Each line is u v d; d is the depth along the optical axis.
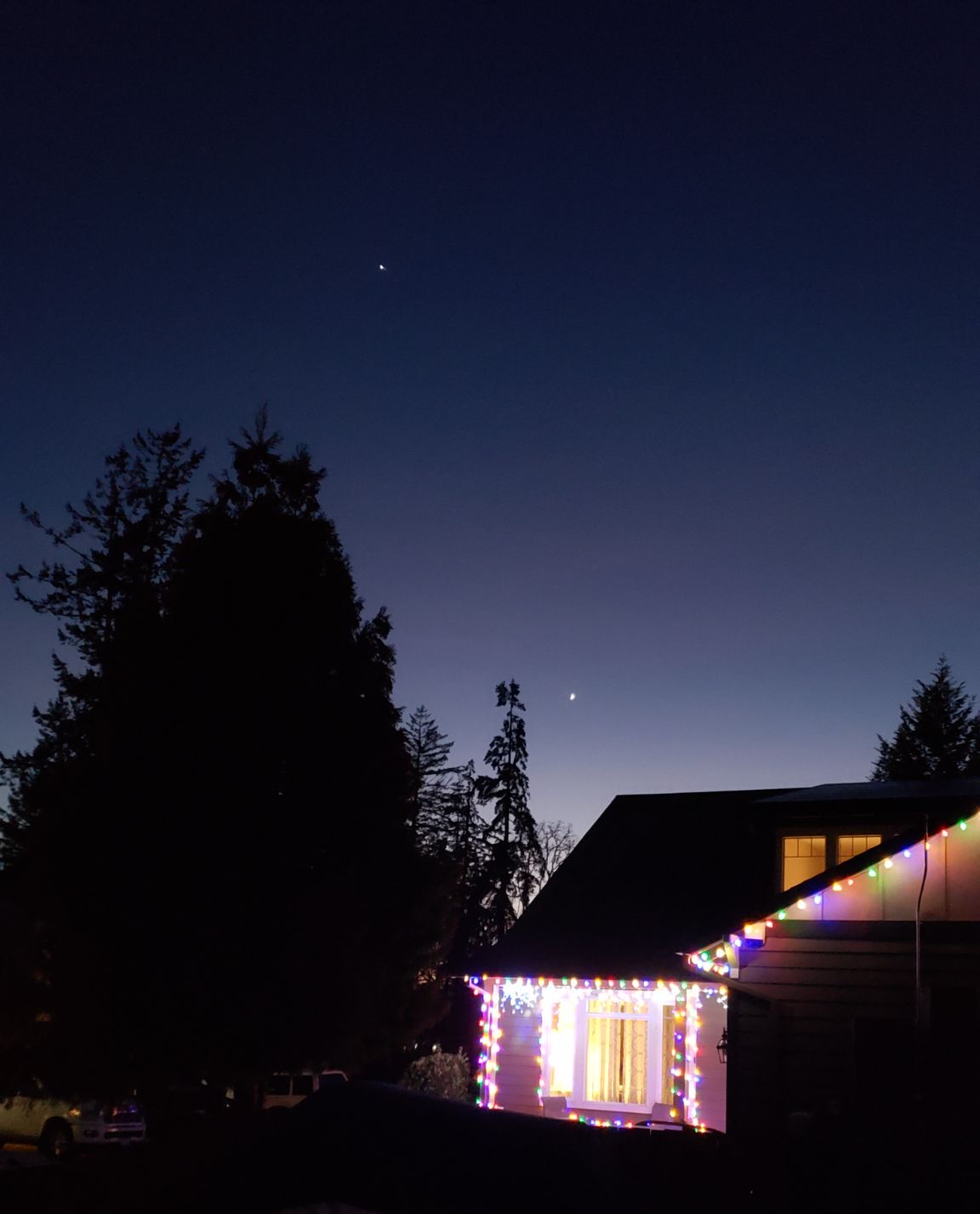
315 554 16.52
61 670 18.89
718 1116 19.67
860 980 16.00
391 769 16.66
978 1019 15.29
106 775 14.62
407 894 16.47
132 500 26.30
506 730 47.06
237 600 15.66
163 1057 13.90
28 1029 14.10
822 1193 12.47
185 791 14.61
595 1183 5.28
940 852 16.06
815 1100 15.73
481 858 45.91
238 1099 14.77
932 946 15.77
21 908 14.47
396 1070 23.12
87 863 14.16
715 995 20.20
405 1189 5.14
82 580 25.36
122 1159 5.47
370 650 17.14
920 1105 14.80
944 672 45.97
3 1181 5.30
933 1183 12.40
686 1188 11.13
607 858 25.00
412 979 16.73
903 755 45.50
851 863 16.25
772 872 20.58
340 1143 5.34
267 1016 14.09
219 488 17.00
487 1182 5.15
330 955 14.58
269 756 15.25
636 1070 20.97
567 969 20.95
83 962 13.86
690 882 23.28
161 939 13.89
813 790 20.03
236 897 14.41
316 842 15.54
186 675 15.11
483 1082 21.45
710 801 26.00
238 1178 5.30
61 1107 23.23
